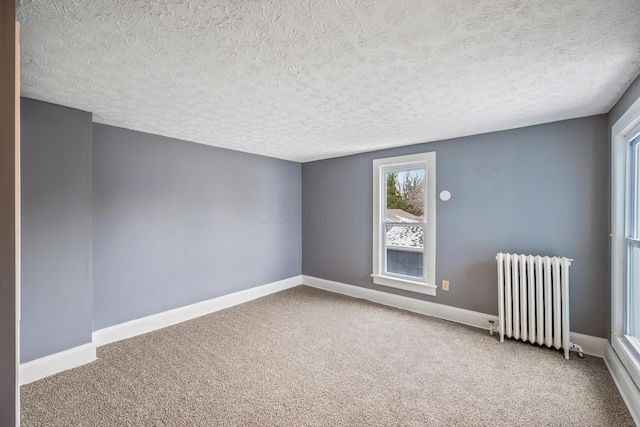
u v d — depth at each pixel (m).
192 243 3.37
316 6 1.10
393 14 1.15
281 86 1.85
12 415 0.97
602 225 2.38
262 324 3.11
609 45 1.38
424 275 3.47
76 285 2.29
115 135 2.74
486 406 1.79
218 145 3.56
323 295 4.18
